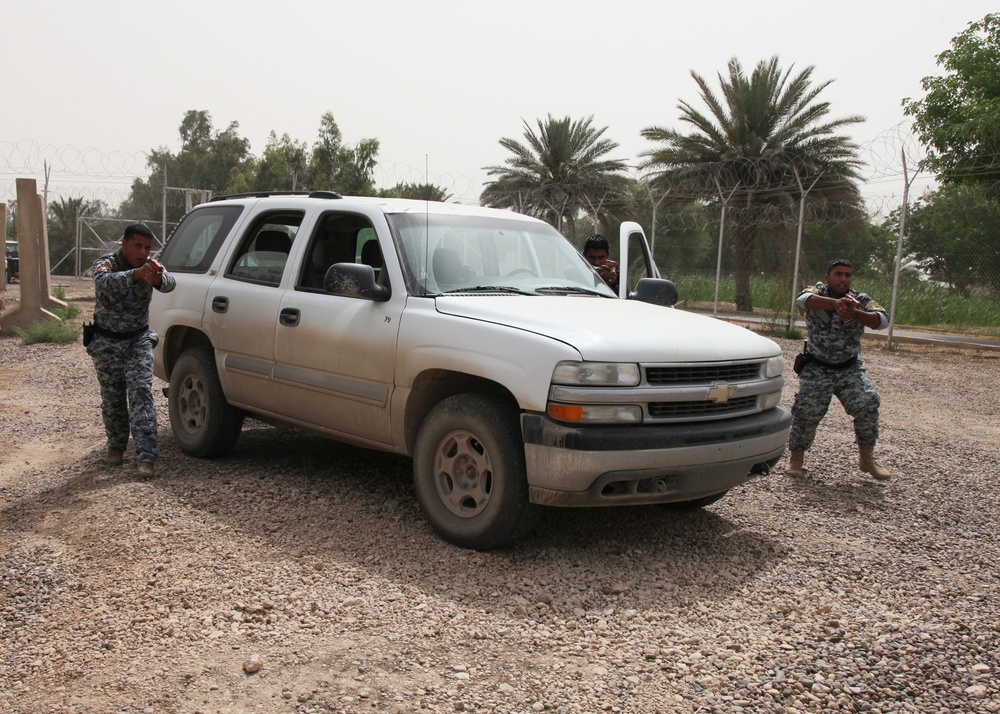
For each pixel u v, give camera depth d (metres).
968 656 3.52
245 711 2.92
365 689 3.07
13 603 3.82
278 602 3.78
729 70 29.09
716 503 5.60
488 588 4.02
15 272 30.25
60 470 5.96
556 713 2.97
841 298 6.05
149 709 2.93
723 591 4.14
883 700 3.15
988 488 6.22
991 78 23.38
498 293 5.07
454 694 3.06
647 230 30.75
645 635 3.62
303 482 5.60
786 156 27.53
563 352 4.11
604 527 4.99
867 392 6.21
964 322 22.09
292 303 5.46
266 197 6.24
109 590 3.91
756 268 28.42
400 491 5.46
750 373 4.70
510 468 4.24
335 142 39.16
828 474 6.46
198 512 4.93
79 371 10.55
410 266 4.98
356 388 5.02
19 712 2.93
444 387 4.83
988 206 21.05
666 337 4.42
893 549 4.85
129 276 5.49
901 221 16.12
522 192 23.16
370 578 4.08
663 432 4.18
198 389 6.21
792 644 3.58
